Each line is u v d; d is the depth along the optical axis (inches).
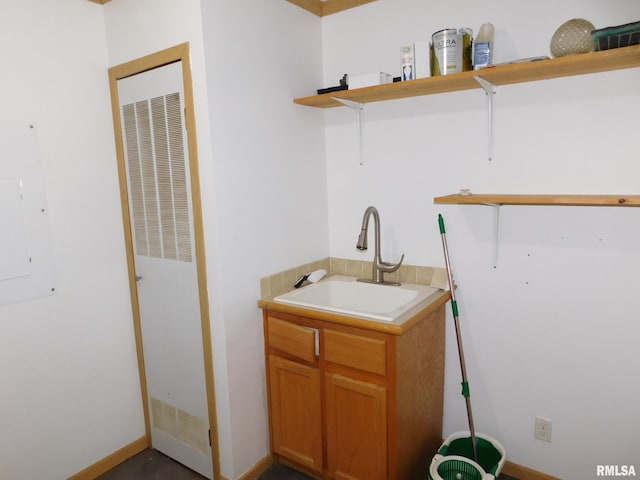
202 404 79.6
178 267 78.1
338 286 90.7
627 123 64.0
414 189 84.7
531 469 78.4
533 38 69.6
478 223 78.3
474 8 74.2
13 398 71.7
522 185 73.5
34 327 73.5
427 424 78.7
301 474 82.0
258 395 81.9
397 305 82.8
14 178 69.8
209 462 80.7
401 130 84.6
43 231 73.8
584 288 70.0
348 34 89.2
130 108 79.7
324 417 74.4
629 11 62.2
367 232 91.1
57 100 74.8
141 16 74.3
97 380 83.4
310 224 92.0
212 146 69.4
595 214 67.8
